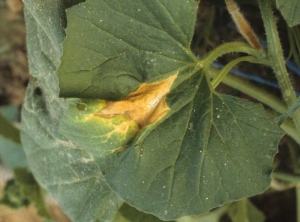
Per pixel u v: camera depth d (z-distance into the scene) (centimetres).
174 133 47
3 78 86
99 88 45
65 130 48
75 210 59
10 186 79
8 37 82
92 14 44
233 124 47
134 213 62
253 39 49
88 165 57
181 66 46
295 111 50
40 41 54
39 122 60
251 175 47
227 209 66
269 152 47
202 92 47
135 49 45
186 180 48
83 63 45
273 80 64
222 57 64
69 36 44
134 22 45
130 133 48
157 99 47
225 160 47
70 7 45
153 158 48
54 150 60
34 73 57
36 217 86
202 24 64
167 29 45
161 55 46
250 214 72
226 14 63
